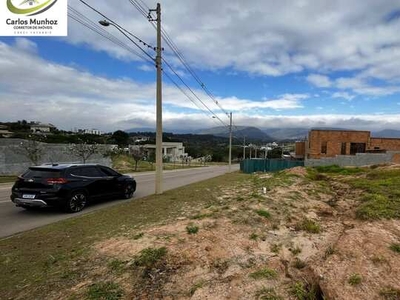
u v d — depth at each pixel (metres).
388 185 10.77
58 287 3.61
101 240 5.46
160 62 12.35
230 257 4.49
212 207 8.01
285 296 3.40
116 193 10.59
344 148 35.41
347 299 3.23
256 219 6.53
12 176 19.61
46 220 7.59
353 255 4.27
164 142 88.94
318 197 10.05
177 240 4.92
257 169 35.47
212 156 93.38
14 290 3.61
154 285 3.65
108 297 3.32
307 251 5.03
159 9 12.16
